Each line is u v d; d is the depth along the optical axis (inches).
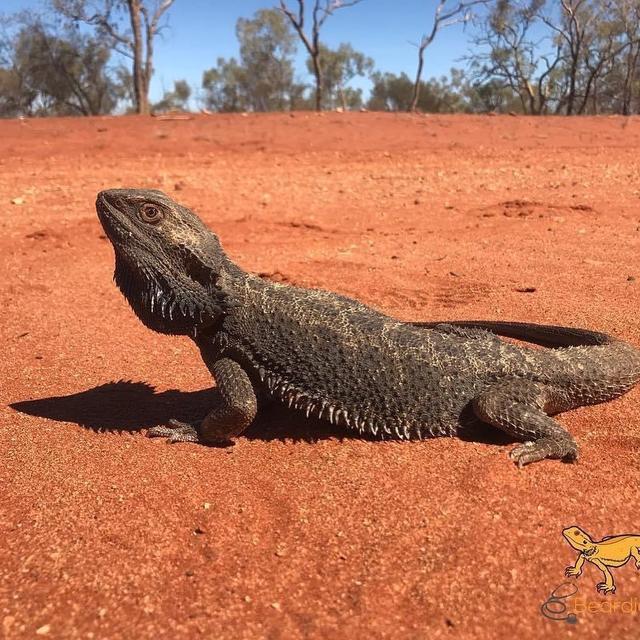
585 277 21.2
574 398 12.1
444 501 10.0
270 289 12.0
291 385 11.5
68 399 14.0
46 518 9.9
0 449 11.9
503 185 38.5
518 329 15.4
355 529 9.5
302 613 8.1
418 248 25.8
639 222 28.7
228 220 30.5
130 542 9.4
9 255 25.3
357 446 11.6
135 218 11.2
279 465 11.2
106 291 21.3
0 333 18.0
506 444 11.4
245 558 9.0
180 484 10.7
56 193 36.5
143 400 13.9
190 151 49.9
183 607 8.2
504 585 8.4
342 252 25.3
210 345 11.9
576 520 9.5
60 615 8.1
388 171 43.6
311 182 40.2
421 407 11.4
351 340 11.6
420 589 8.4
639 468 10.7
